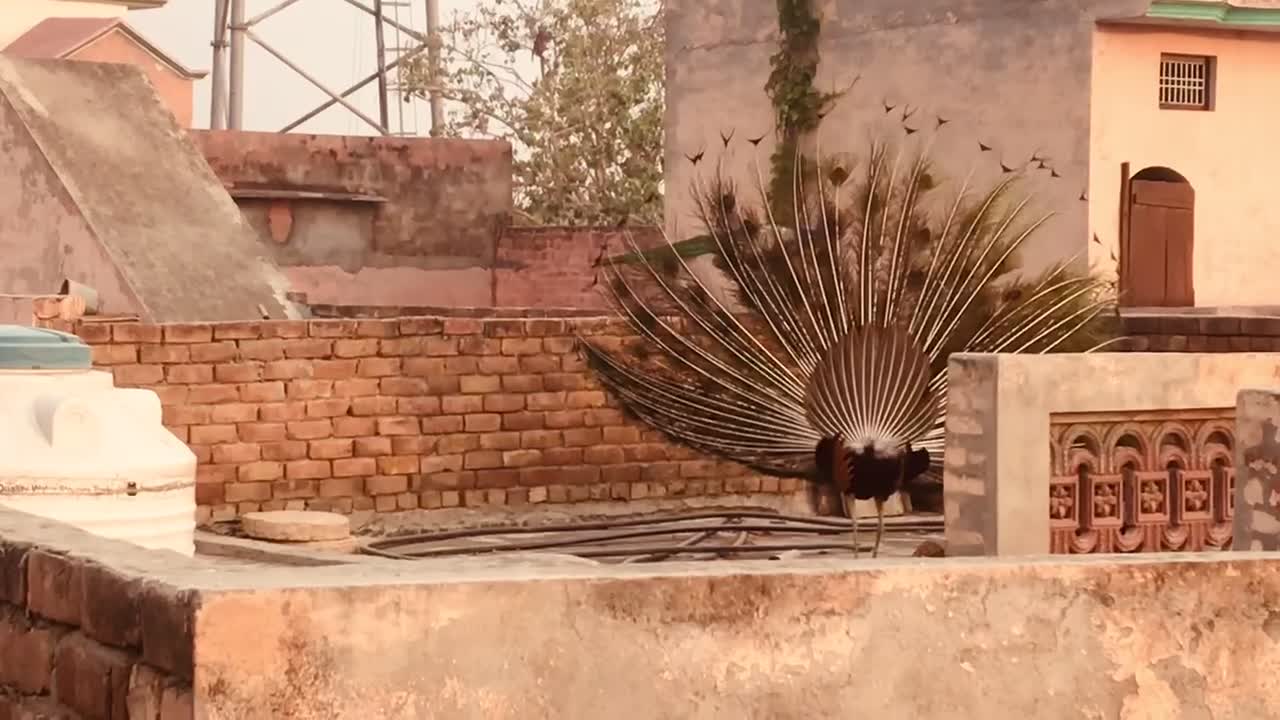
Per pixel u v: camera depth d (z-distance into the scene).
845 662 3.82
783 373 12.78
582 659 3.62
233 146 27.22
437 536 13.58
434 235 28.09
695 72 22.91
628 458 14.88
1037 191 18.58
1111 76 18.25
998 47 19.08
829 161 13.53
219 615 3.39
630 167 37.53
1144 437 8.53
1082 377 8.36
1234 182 18.83
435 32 39.41
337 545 12.86
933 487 12.67
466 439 14.42
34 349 7.12
